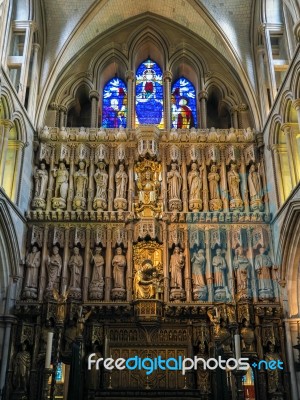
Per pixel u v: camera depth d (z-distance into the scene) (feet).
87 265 58.80
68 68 73.56
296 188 51.31
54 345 52.90
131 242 59.72
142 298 55.93
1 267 53.67
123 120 73.67
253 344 54.39
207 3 69.41
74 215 60.80
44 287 57.57
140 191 62.64
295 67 51.49
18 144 59.31
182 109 74.64
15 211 55.72
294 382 51.78
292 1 51.11
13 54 65.62
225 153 65.72
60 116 71.10
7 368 52.08
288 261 55.62
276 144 60.90
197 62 75.10
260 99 68.23
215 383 51.57
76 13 69.92
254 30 71.26
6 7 55.83
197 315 56.65
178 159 64.95
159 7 75.15
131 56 75.31
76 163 65.00
